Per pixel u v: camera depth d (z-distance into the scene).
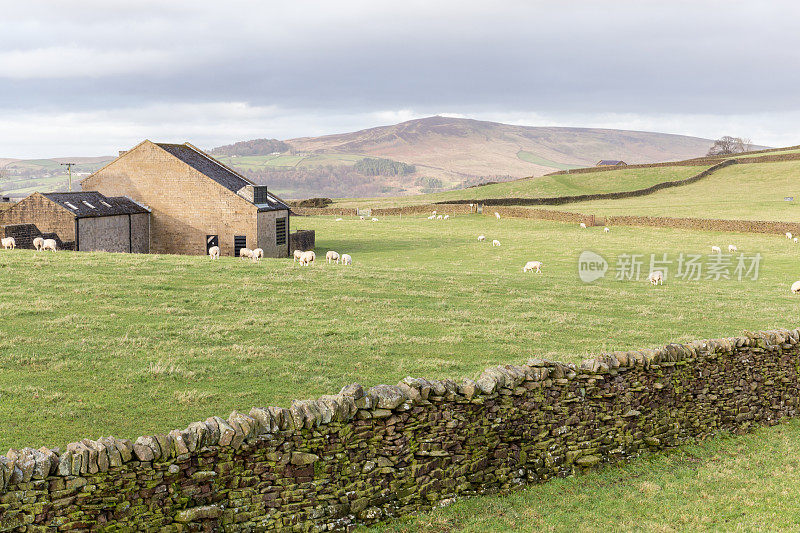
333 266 44.78
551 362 14.63
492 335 27.12
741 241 75.56
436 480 12.79
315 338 25.06
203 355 21.83
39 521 9.44
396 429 12.31
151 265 38.72
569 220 94.38
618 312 34.72
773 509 13.16
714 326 31.91
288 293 33.66
